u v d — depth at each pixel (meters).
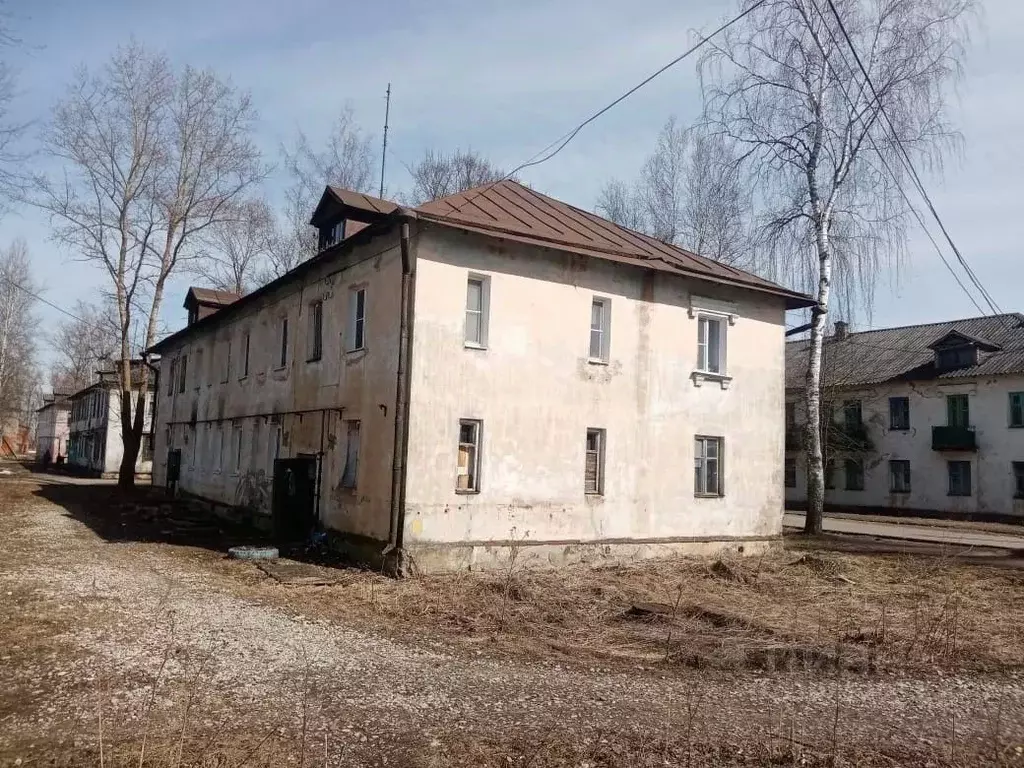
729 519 16.34
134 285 29.25
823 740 5.38
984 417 33.22
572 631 8.75
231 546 15.16
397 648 7.70
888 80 19.25
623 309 15.09
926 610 10.57
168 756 4.70
